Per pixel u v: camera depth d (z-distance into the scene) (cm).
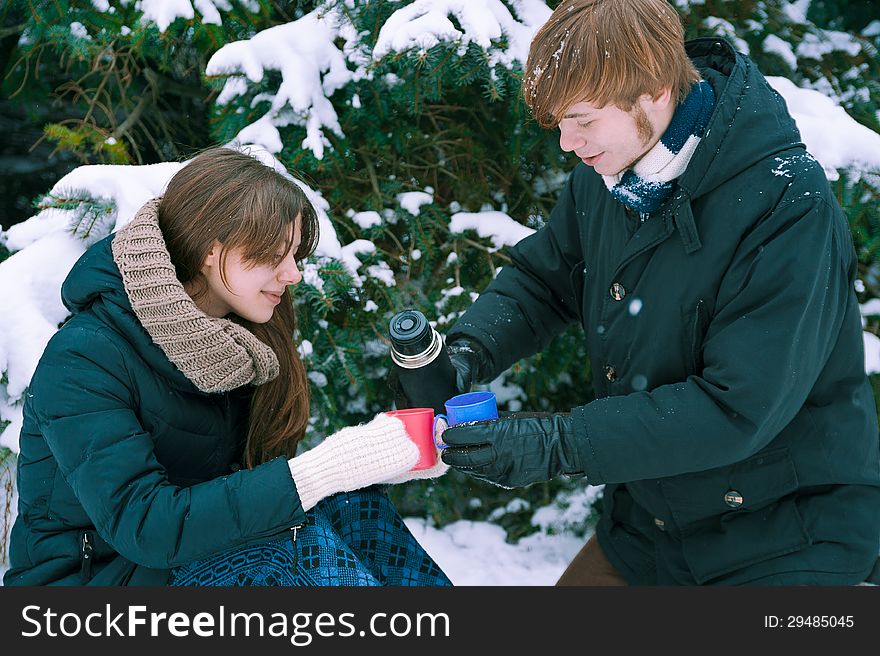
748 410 160
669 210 169
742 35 286
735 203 164
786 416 165
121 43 288
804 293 158
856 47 295
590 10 156
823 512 177
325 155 266
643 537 204
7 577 174
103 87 317
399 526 194
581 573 219
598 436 165
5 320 229
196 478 178
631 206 173
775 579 176
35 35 282
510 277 216
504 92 260
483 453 166
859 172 249
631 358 183
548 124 167
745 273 164
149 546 155
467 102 302
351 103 270
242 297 169
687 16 275
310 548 168
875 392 275
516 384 308
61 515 168
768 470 177
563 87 156
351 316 278
